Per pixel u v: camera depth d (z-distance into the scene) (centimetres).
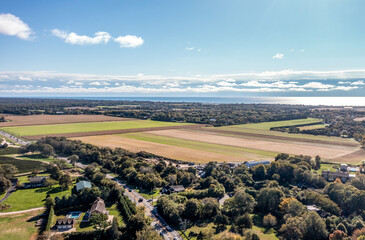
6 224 10275
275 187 14038
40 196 13075
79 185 13688
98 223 10456
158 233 10019
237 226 11062
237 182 15550
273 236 10350
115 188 13288
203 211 11806
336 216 11744
